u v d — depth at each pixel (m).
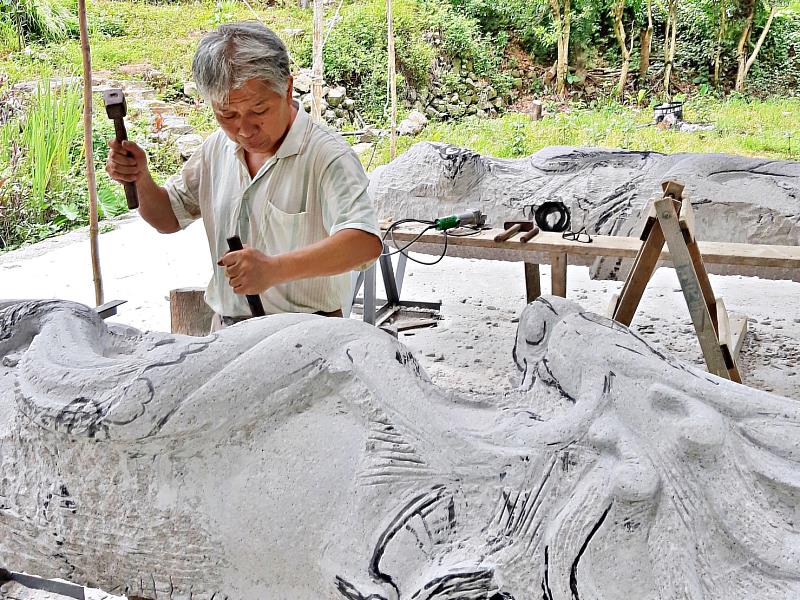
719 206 4.52
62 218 7.12
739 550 1.54
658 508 1.54
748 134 10.48
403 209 5.09
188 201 2.38
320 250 1.96
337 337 1.73
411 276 5.46
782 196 4.45
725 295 4.97
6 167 7.23
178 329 3.16
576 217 4.82
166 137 9.24
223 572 1.63
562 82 13.51
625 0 14.01
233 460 1.64
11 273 5.55
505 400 1.83
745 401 1.70
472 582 1.48
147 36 12.02
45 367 1.78
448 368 3.90
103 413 1.63
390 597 1.48
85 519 1.69
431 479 1.59
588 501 1.54
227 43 1.87
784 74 14.58
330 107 10.98
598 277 4.95
